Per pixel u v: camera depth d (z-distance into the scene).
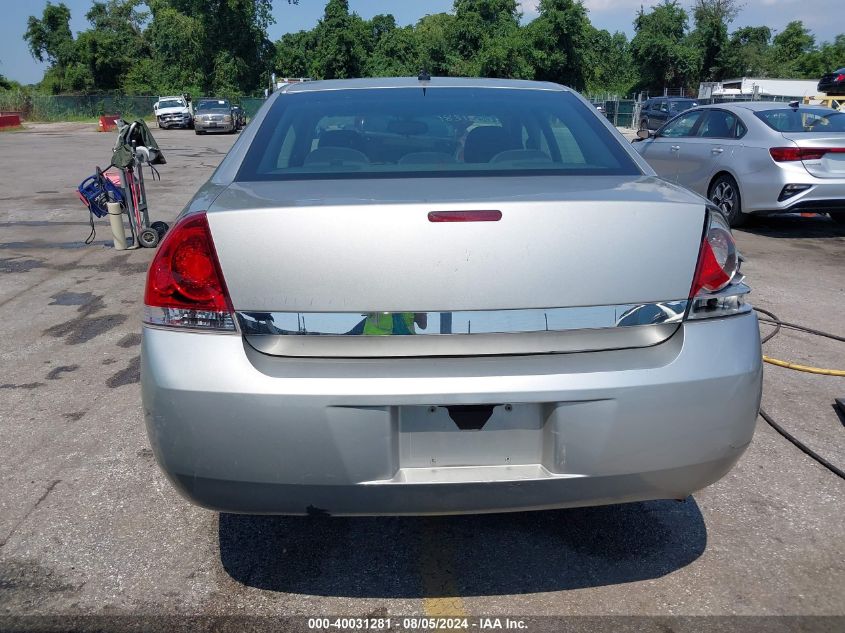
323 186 2.37
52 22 70.69
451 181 2.42
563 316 2.09
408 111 2.98
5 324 5.48
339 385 2.02
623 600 2.44
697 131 9.80
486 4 51.44
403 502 2.13
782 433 3.63
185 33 52.88
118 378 4.39
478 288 2.05
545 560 2.66
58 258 7.75
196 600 2.44
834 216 9.66
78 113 50.69
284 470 2.07
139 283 6.70
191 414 2.06
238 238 2.06
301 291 2.05
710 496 3.08
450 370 2.05
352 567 2.62
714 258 2.19
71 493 3.09
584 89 50.28
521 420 2.13
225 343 2.07
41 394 4.15
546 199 2.10
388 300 2.05
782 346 4.95
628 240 2.11
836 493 3.10
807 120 8.72
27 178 15.22
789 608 2.40
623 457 2.11
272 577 2.56
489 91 3.20
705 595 2.46
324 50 54.56
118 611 2.38
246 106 52.22
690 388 2.12
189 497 2.19
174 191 12.82
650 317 2.14
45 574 2.56
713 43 59.00
